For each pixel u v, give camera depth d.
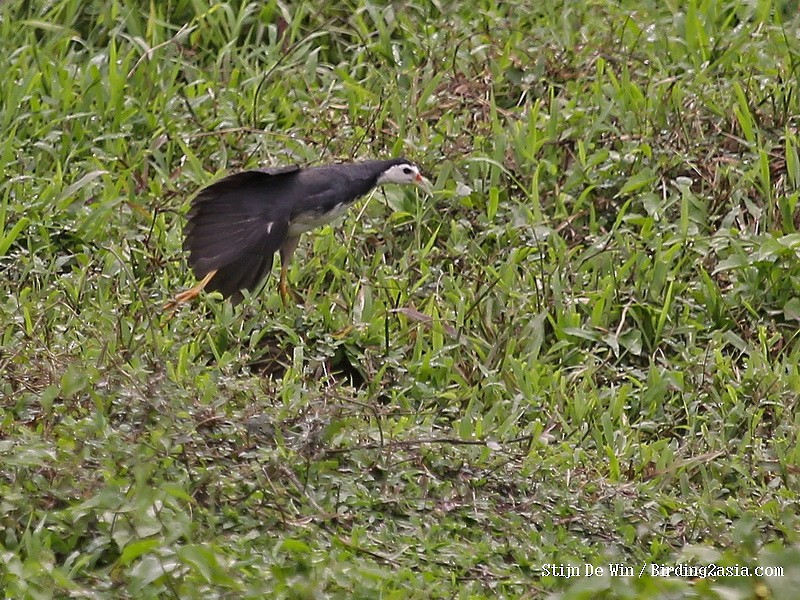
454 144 13.20
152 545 7.67
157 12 14.77
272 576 7.87
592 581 7.76
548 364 11.40
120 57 14.19
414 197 12.78
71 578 7.73
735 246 12.02
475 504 9.17
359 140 13.15
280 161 12.88
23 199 12.13
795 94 13.95
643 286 11.95
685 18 15.00
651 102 13.64
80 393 9.10
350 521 8.77
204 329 10.83
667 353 11.71
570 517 9.28
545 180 12.98
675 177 13.04
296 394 9.89
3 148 12.41
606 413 10.55
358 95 13.82
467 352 11.30
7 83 13.22
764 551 8.04
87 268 11.34
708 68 14.34
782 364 11.53
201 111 13.52
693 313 11.91
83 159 12.95
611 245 12.28
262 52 14.78
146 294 11.12
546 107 13.98
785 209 12.56
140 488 7.94
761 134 13.46
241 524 8.45
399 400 10.65
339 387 10.31
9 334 10.12
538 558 8.70
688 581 8.43
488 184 12.97
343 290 11.64
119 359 9.58
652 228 12.52
